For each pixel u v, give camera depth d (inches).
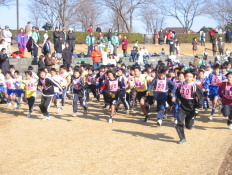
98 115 396.2
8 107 459.8
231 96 303.9
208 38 1476.4
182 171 199.5
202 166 207.9
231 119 312.3
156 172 198.2
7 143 267.1
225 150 241.0
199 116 382.6
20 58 642.2
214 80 373.7
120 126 330.6
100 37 903.1
